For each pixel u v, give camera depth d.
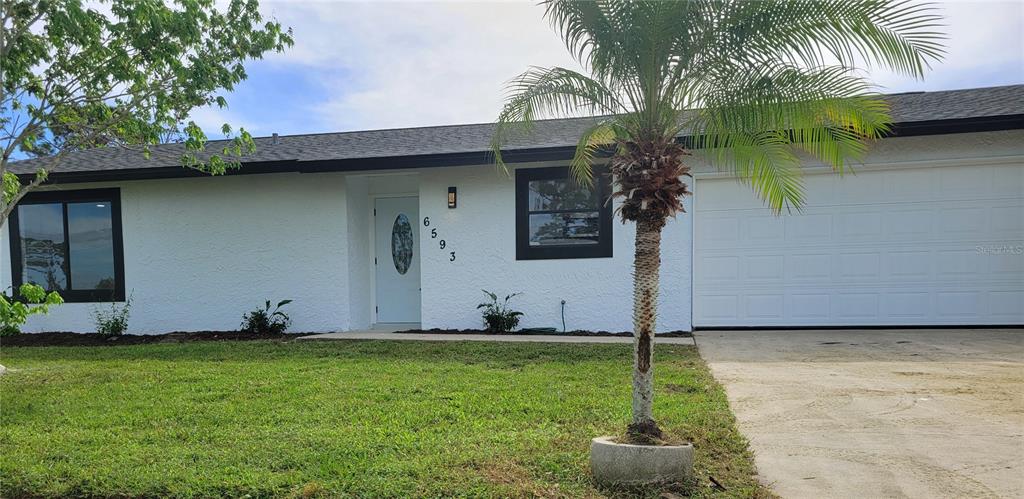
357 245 10.48
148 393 5.63
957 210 8.72
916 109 8.88
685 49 3.58
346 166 9.49
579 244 9.39
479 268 9.73
